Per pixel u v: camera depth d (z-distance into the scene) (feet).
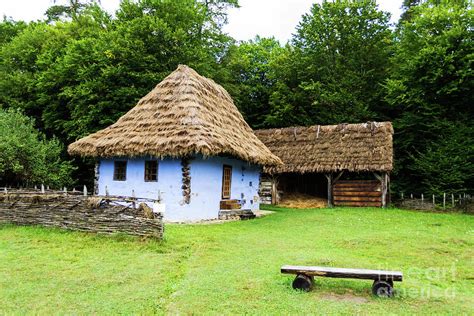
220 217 50.70
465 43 74.23
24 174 59.88
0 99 87.92
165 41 79.46
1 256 26.00
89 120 73.82
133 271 22.80
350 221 47.67
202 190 48.44
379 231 39.68
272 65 106.73
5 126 62.23
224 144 45.68
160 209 30.55
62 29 93.45
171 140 44.11
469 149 70.03
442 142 74.08
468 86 74.79
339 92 95.45
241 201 59.31
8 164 57.36
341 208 63.82
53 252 27.14
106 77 74.33
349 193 68.28
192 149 42.52
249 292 19.45
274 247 30.76
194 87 53.01
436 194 70.38
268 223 45.70
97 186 54.08
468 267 25.90
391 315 16.75
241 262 25.49
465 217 52.24
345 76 97.91
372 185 66.85
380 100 96.58
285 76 104.78
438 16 78.74
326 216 52.70
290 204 73.51
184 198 45.96
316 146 72.13
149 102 53.57
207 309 17.17
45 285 20.12
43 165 63.16
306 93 99.55
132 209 31.32
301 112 102.37
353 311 17.20
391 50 97.25
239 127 60.23
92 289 19.62
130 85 77.15
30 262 24.58
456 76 75.20
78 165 84.33
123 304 17.62
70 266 23.73
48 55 83.30
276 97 100.89
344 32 100.37
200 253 27.81
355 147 68.03
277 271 23.39
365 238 35.17
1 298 18.24
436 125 75.87
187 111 48.21
